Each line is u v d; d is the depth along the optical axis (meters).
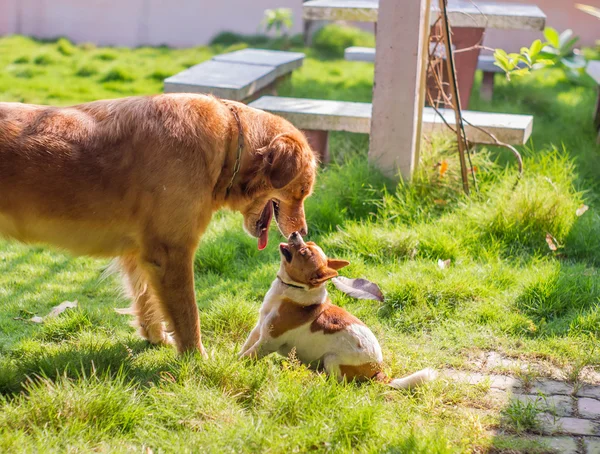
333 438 3.06
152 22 15.05
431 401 3.52
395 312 4.58
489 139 6.73
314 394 3.30
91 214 3.64
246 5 15.06
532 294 4.76
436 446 3.00
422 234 5.50
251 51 10.38
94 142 3.61
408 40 6.03
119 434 3.11
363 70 12.45
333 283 4.61
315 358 3.76
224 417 3.20
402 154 6.30
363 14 8.13
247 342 3.99
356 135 8.43
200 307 4.67
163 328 4.27
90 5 14.95
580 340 4.29
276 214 4.31
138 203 3.68
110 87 10.18
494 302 4.71
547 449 3.21
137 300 4.18
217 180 3.93
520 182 6.15
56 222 3.63
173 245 3.74
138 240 3.79
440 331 4.41
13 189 3.50
